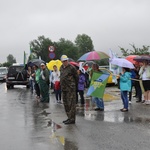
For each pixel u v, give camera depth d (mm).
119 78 12445
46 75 16062
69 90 10117
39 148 7336
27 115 12141
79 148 7262
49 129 9391
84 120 10625
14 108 14281
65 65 10289
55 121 10664
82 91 14773
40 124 10211
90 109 13164
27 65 22672
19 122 10672
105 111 12484
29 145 7621
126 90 12180
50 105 15055
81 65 14781
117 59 12523
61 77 10219
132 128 9250
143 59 14227
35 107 14469
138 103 14680
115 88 25031
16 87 31500
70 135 8523
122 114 11672
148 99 14375
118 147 7301
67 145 7531
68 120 10117
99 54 15656
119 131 8891
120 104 14531
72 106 10094
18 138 8352
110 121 10375
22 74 28703
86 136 8383
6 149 7328
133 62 15836
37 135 8641
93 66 12961
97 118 10953
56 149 7219
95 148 7242
